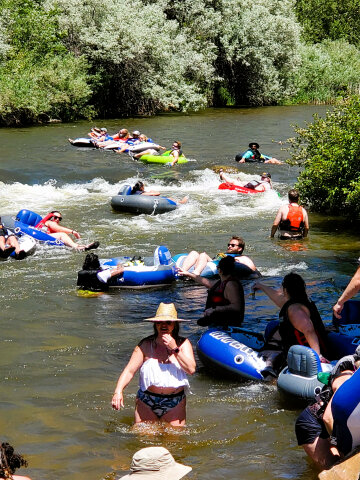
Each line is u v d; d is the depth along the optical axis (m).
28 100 29.05
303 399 5.55
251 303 8.54
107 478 4.57
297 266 10.23
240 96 43.09
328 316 7.92
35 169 18.78
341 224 13.15
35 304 8.53
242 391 6.07
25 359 6.79
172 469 3.88
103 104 34.38
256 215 13.92
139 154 20.31
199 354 6.64
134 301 8.75
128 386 6.18
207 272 9.62
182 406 5.38
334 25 58.97
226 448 5.00
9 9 33.28
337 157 13.14
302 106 41.41
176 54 37.16
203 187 16.92
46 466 4.73
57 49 33.06
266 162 20.00
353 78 45.25
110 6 34.66
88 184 17.17
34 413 5.61
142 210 13.88
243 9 41.81
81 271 9.16
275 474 4.60
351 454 4.03
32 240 10.95
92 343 7.25
